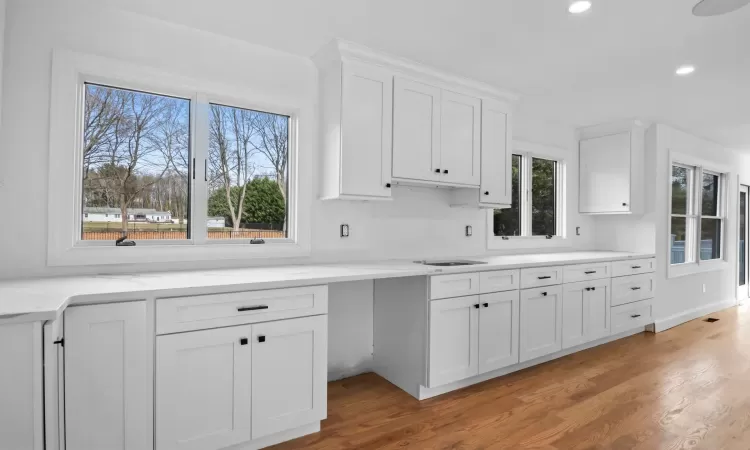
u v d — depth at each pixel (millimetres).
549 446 1970
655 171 4129
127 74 2061
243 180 2477
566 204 4273
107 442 1522
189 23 2176
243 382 1807
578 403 2445
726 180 5422
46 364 1245
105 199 2090
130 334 1562
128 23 2068
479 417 2266
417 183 2799
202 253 2275
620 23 2143
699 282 4902
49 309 1234
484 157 3064
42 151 1880
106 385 1520
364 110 2486
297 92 2584
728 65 2699
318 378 2018
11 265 1828
